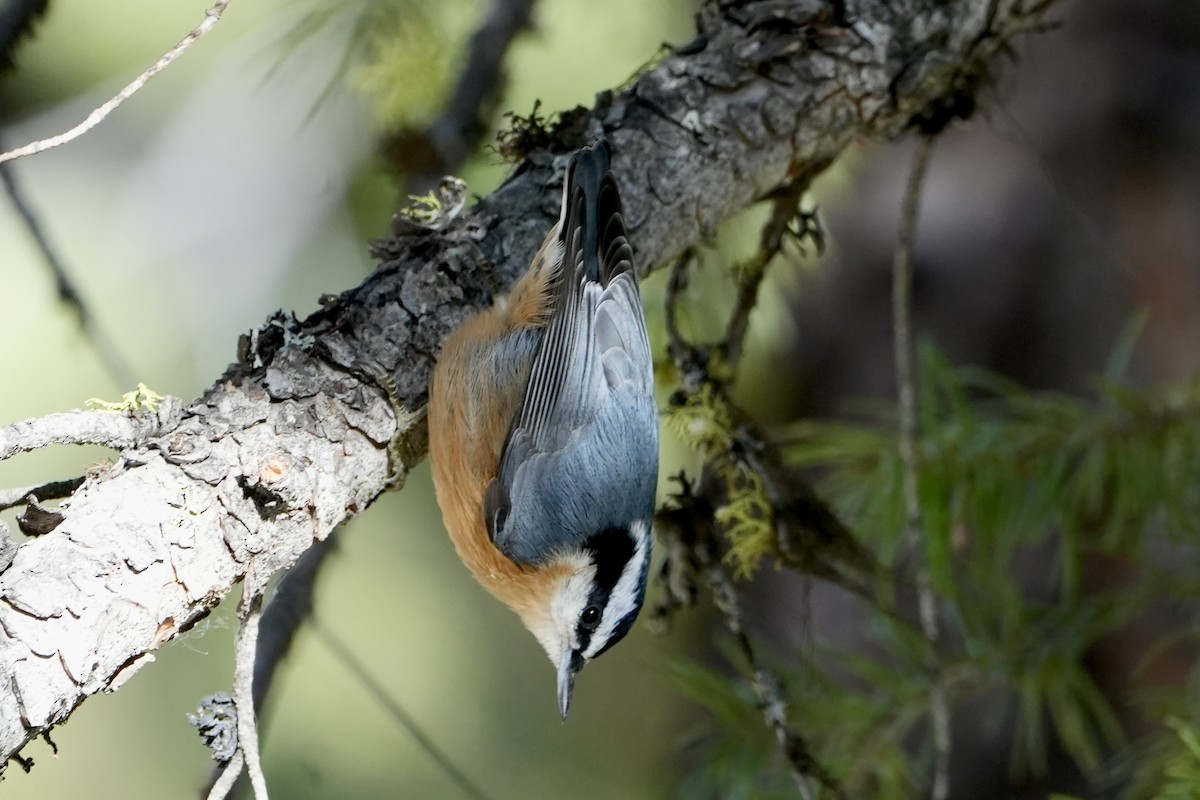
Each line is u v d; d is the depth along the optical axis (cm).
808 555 730
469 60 823
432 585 1038
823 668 1049
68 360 842
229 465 511
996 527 757
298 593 677
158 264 885
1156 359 1048
